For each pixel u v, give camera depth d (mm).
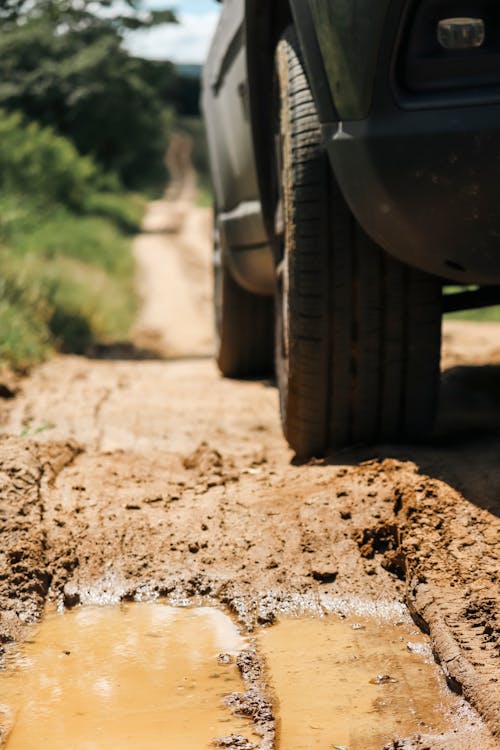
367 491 3938
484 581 3238
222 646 3150
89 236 27156
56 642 3197
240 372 7855
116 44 48375
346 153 3686
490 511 3613
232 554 3695
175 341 15148
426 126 3477
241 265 6344
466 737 2506
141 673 2971
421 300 4215
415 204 3602
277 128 4688
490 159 3436
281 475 4348
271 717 2686
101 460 4785
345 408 4359
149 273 27047
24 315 10430
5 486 4062
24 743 2576
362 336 4234
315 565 3586
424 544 3486
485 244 3627
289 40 4410
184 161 89312
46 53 46875
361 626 3250
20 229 16781
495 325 10836
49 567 3639
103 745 2561
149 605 3463
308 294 4207
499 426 4824
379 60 3502
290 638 3188
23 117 44281
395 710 2699
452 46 3443
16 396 6617
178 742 2570
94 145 49625
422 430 4402
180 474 4594
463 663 2801
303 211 4164
